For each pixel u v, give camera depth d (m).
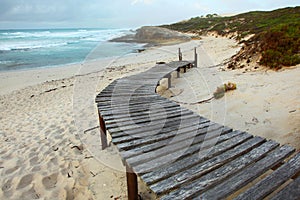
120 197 2.51
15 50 21.80
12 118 5.53
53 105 6.30
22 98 7.50
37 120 5.12
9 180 2.84
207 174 1.92
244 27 22.52
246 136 2.57
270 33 7.88
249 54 8.27
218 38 21.78
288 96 4.37
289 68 6.15
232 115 4.07
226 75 7.07
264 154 2.16
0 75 11.65
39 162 3.25
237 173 1.92
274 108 4.02
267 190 1.66
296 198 1.55
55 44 26.38
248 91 5.12
